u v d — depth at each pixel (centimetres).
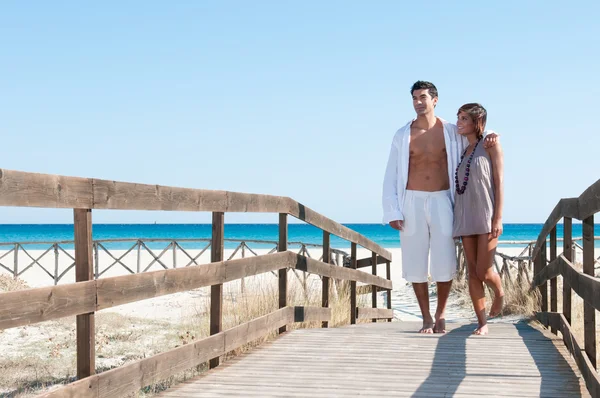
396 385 389
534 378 400
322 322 721
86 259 304
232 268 468
